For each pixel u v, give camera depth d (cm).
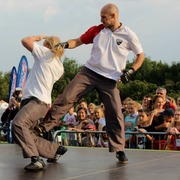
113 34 430
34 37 411
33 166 388
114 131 441
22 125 396
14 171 382
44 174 365
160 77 5350
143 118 743
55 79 416
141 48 434
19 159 462
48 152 433
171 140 669
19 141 396
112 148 438
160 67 5562
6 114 875
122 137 442
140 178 344
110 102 439
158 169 390
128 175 358
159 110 748
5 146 597
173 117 721
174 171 379
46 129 437
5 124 878
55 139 679
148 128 731
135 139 713
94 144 750
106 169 392
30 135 401
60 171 381
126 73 424
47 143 436
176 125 702
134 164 424
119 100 444
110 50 430
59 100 438
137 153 515
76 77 441
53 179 339
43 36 420
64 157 479
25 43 405
